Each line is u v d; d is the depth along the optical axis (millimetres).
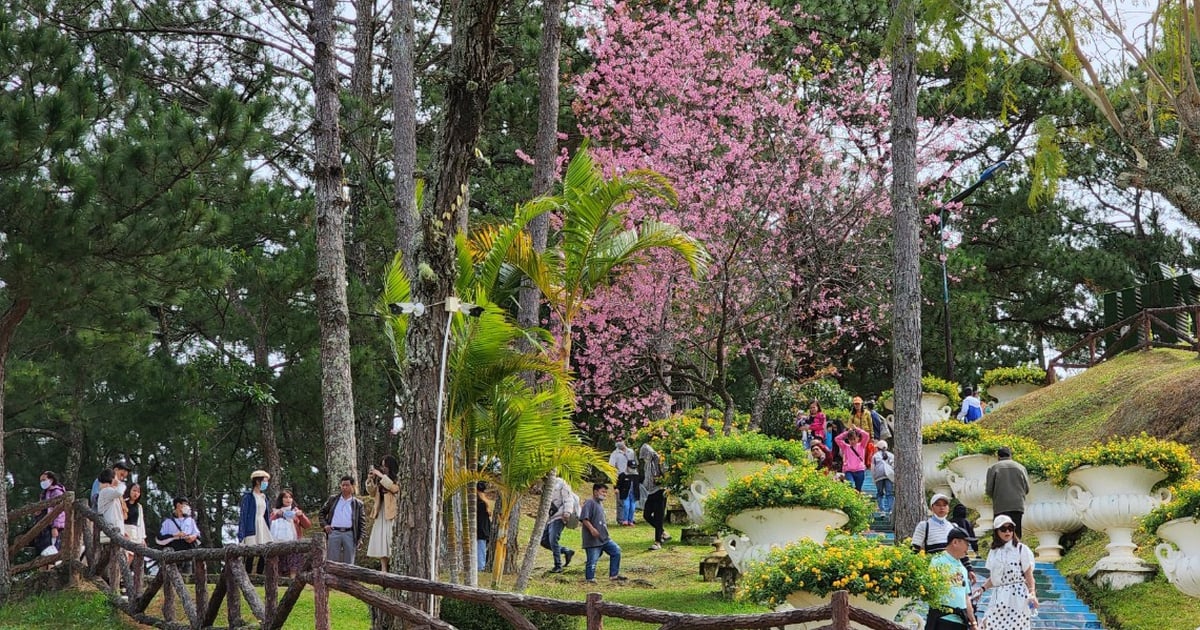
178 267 17031
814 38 27250
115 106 18578
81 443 30156
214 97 16203
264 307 26016
